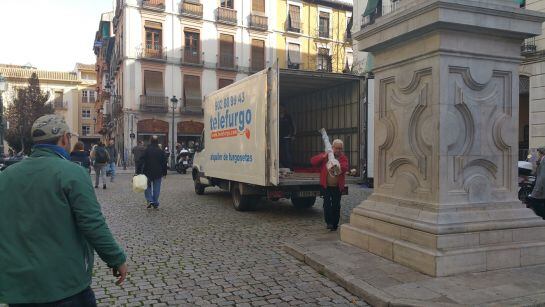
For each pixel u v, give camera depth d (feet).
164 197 41.42
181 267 17.97
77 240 7.87
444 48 16.16
